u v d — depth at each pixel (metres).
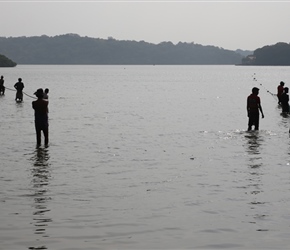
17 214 10.07
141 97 51.75
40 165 15.03
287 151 17.78
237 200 11.15
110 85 83.19
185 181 13.00
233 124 26.86
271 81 104.44
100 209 10.46
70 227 9.32
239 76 144.62
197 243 8.55
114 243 8.54
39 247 8.33
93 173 13.94
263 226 9.41
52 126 25.41
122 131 23.53
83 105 39.97
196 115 32.16
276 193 11.75
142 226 9.41
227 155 16.97
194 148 18.50
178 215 10.08
